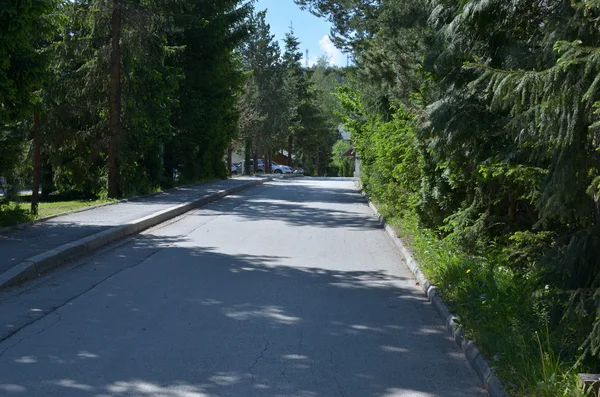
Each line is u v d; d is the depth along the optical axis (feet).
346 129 109.50
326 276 35.17
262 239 50.08
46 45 69.67
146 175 93.86
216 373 19.20
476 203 35.58
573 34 18.58
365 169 96.53
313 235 53.16
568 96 15.93
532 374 17.02
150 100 86.69
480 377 18.97
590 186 15.85
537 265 19.61
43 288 30.81
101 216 59.26
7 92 43.47
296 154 297.12
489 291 24.63
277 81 225.15
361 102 84.94
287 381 18.62
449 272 30.53
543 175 22.62
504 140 25.68
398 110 53.31
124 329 23.76
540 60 21.48
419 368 19.99
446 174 37.45
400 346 22.29
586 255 17.98
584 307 16.93
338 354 21.24
